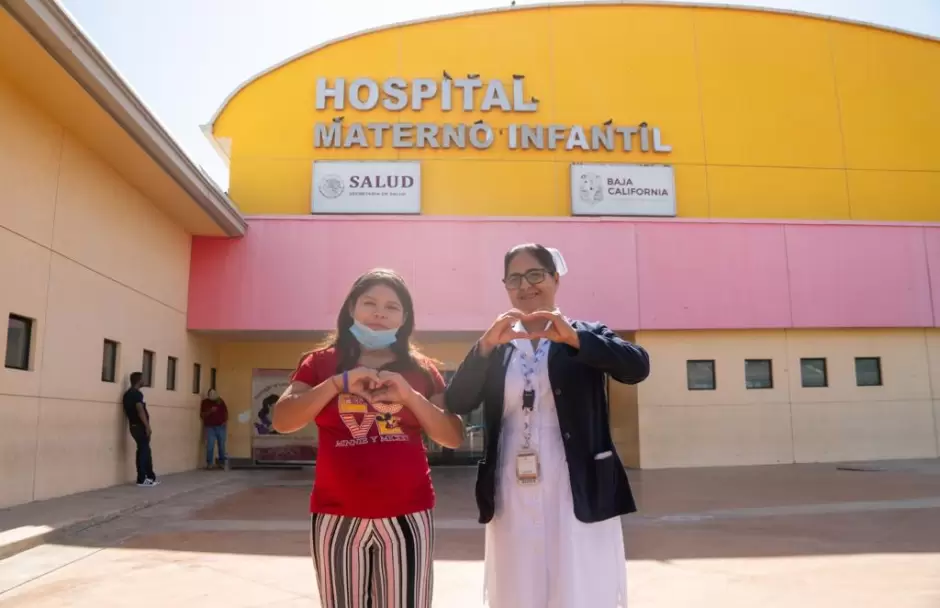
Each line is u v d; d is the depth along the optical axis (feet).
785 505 31.58
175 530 26.22
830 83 62.28
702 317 53.36
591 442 9.00
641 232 53.67
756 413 53.83
